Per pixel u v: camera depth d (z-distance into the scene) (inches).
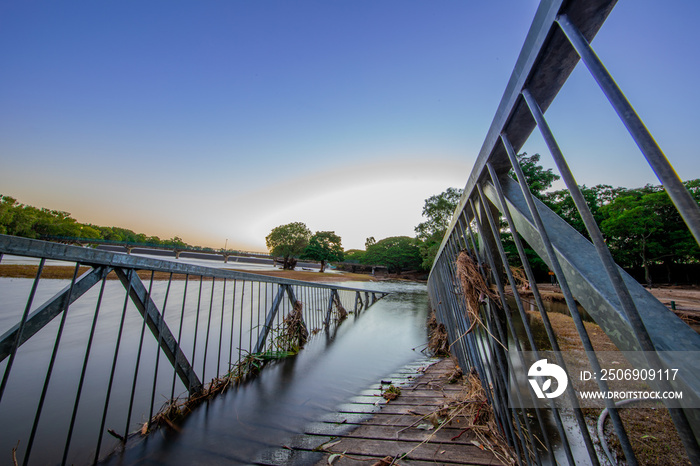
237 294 463.2
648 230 1107.3
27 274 570.9
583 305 31.3
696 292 800.9
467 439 70.9
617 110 22.8
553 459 44.3
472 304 71.1
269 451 70.7
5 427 82.0
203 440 74.9
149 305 80.7
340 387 116.6
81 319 239.5
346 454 68.4
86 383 116.1
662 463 70.6
